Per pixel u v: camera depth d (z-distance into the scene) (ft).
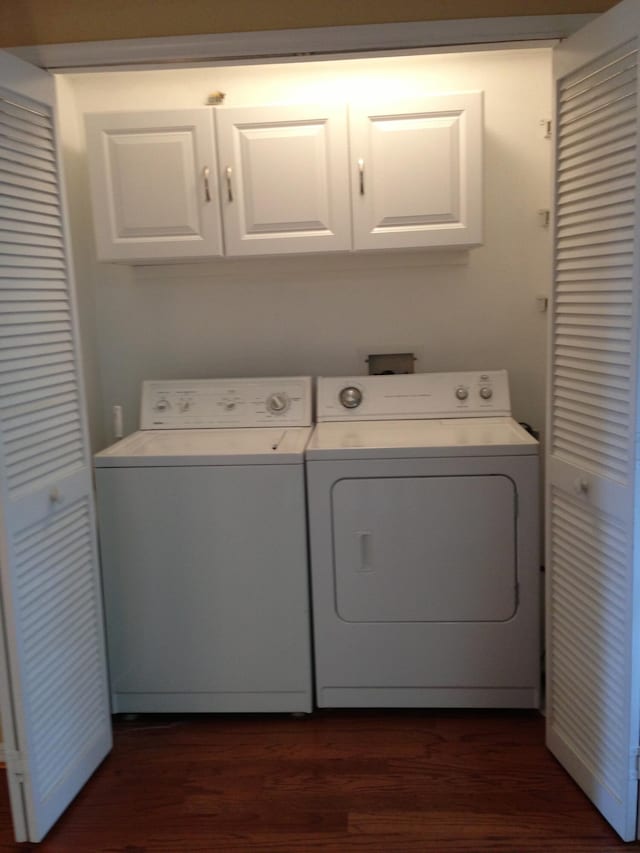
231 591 7.55
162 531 7.51
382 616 7.54
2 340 5.57
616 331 5.52
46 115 6.32
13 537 5.67
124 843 6.15
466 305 8.99
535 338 9.01
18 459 5.77
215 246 8.07
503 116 8.61
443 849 5.96
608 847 5.90
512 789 6.61
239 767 7.07
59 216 6.49
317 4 6.19
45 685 6.16
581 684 6.39
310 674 7.68
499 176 8.72
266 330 9.20
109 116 7.89
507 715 7.75
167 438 8.27
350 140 7.80
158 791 6.78
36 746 6.02
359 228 7.96
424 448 7.23
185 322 9.26
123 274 9.19
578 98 5.97
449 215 7.88
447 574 7.43
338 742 7.40
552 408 6.63
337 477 7.32
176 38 6.27
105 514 7.52
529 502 7.27
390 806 6.47
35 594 6.00
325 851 5.98
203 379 9.02
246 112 7.80
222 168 7.91
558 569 6.72
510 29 6.15
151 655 7.73
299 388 8.70
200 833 6.23
